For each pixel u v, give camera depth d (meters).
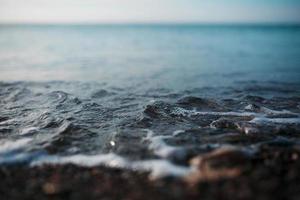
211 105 11.78
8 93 13.95
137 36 82.81
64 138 8.39
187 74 20.61
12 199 5.48
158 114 10.55
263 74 20.47
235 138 8.26
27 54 33.47
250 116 10.50
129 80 18.23
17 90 14.51
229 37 77.31
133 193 5.57
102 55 33.84
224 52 37.12
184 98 12.31
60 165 6.90
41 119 10.11
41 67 24.00
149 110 10.77
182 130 9.07
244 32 114.50
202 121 9.97
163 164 6.77
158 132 8.91
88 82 17.41
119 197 5.46
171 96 13.72
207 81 17.84
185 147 7.64
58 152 7.64
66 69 23.06
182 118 10.27
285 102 12.49
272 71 21.78
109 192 5.65
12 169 6.68
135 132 8.90
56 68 23.58
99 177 6.27
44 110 11.18
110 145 7.99
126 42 57.66
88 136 8.66
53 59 29.55
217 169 6.11
